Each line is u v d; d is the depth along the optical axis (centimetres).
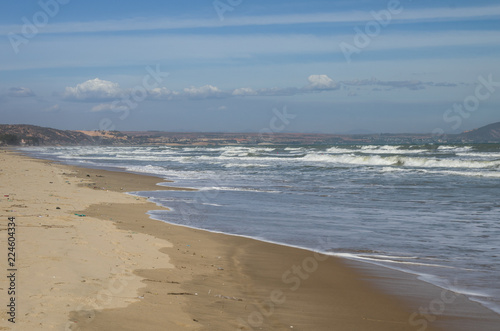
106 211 1364
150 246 904
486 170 3312
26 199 1412
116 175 3066
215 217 1390
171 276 690
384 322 562
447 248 995
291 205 1661
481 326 555
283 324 534
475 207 1611
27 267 618
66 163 4747
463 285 729
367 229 1211
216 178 2856
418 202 1753
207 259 855
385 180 2672
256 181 2636
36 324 431
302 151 7606
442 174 3066
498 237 1111
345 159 4747
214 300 596
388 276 779
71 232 915
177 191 2117
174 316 510
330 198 1870
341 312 594
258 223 1295
